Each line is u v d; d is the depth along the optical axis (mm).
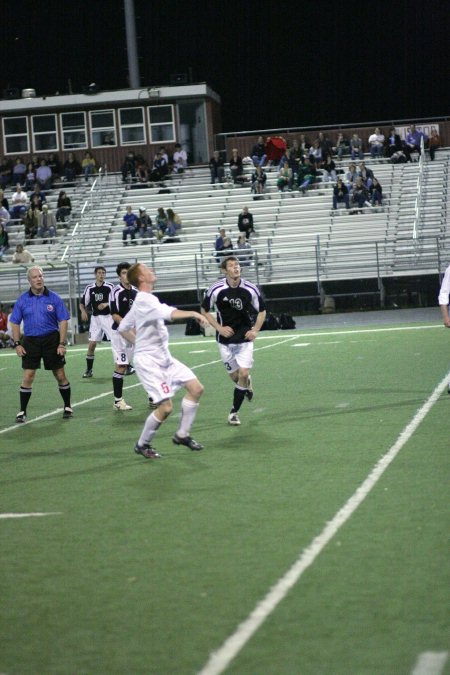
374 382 29172
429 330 50531
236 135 98125
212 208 80375
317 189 80500
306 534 12328
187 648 8672
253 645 8648
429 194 78438
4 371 41531
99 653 8680
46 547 12438
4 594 10570
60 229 79938
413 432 19953
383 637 8672
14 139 89500
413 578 10289
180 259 74062
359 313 67500
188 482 16188
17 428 24156
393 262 71312
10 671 8391
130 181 84250
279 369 35125
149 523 13422
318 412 23656
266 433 21000
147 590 10406
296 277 71625
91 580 10898
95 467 18141
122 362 26375
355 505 13789
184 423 18812
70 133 89438
